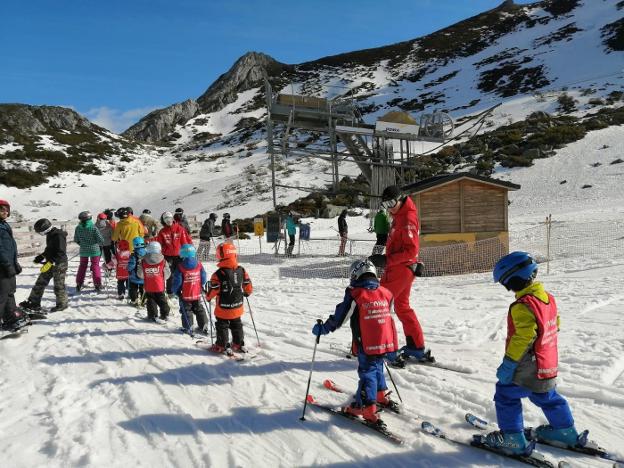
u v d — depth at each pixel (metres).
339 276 13.22
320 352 6.23
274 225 18.56
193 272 7.28
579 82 56.91
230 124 83.75
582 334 6.38
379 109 65.19
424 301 9.25
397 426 4.15
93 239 10.85
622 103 46.16
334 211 30.42
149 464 3.60
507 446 3.56
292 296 10.34
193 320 7.67
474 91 65.00
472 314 7.95
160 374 5.48
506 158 35.09
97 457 3.64
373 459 3.64
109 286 11.73
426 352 5.63
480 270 12.91
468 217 13.05
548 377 3.40
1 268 6.83
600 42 68.44
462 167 35.16
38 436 4.03
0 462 3.61
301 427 4.18
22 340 6.99
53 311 8.81
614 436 3.87
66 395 4.87
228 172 53.25
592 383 4.79
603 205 23.81
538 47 75.12
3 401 4.79
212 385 5.14
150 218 13.35
